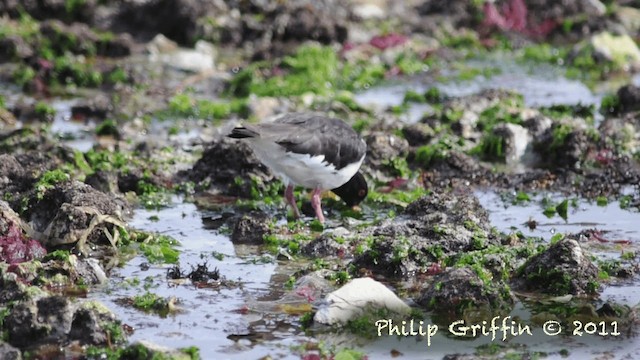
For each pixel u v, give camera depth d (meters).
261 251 13.54
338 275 12.40
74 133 19.05
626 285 12.35
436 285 11.74
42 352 10.33
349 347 10.73
